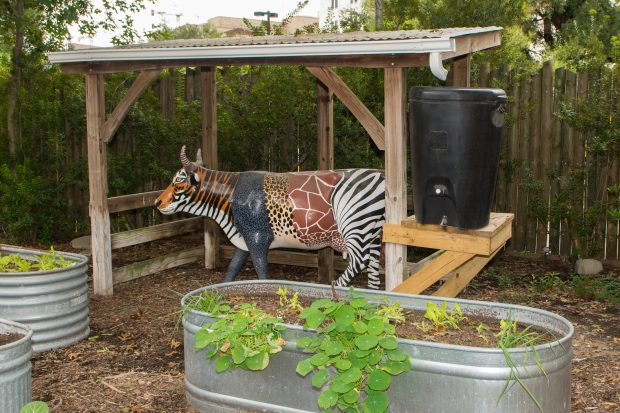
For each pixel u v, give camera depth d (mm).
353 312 3408
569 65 10180
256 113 8258
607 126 7125
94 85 6539
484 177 4203
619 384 4348
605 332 5430
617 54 7285
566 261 7633
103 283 6719
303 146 8328
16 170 9078
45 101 9531
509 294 6512
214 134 7887
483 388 3111
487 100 4070
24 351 3625
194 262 8211
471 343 3455
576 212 7414
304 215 6102
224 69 8789
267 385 3613
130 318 6008
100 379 4621
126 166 9031
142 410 4113
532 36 13250
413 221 4504
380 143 5066
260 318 3570
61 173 9719
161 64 6023
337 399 3215
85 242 8914
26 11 9891
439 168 4195
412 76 7559
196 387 3875
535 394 3141
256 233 6129
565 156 7605
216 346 3598
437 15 8391
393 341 3188
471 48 5234
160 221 9461
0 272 5094
